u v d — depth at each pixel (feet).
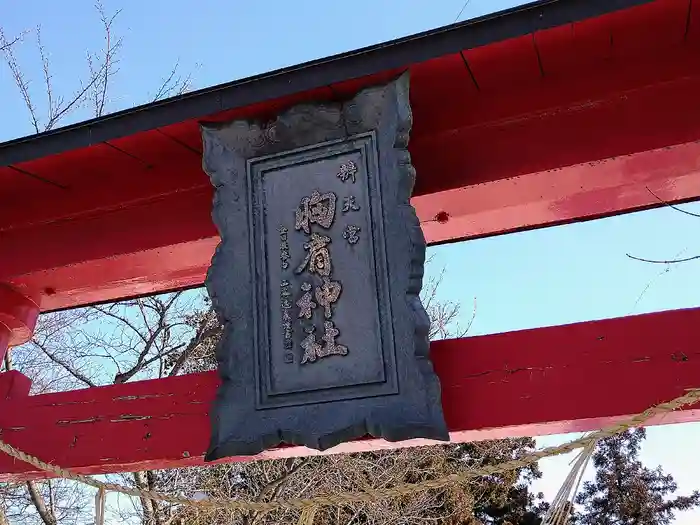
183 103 10.83
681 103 10.12
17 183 12.91
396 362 8.96
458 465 46.34
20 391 12.90
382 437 8.66
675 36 9.82
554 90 10.63
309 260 9.84
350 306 9.44
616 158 10.28
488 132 11.02
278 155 10.44
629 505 74.49
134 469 11.80
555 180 10.94
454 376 9.74
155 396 11.59
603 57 10.27
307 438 8.94
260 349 9.64
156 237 12.67
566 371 9.34
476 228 12.99
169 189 12.70
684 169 10.70
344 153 10.10
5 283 13.66
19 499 33.91
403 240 9.39
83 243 13.16
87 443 11.59
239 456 9.85
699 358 8.90
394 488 8.94
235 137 10.67
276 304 9.80
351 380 9.09
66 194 13.26
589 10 8.92
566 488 7.66
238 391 9.53
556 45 9.81
